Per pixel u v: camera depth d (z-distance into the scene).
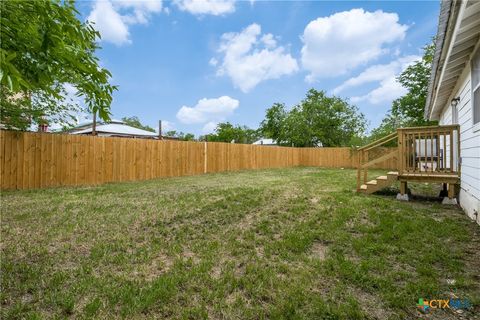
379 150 17.30
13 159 7.14
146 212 4.88
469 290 2.28
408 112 19.12
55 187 7.75
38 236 3.58
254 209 5.14
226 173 12.86
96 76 2.15
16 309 1.98
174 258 2.94
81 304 2.07
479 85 4.07
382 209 5.03
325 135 26.30
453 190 5.62
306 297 2.16
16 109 7.79
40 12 1.69
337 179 10.28
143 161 10.08
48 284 2.33
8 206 5.29
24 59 1.87
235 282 2.37
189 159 11.89
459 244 3.27
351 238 3.50
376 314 1.97
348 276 2.49
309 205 5.43
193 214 4.76
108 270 2.65
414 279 2.45
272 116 31.38
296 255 3.00
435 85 5.97
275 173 13.10
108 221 4.30
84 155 8.50
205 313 1.96
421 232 3.66
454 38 3.66
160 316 1.94
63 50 1.88
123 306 2.04
